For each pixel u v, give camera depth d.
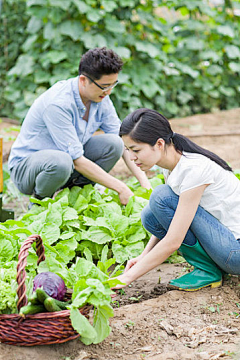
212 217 2.53
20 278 2.04
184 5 8.12
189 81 8.60
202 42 8.27
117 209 3.24
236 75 8.91
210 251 2.54
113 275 2.43
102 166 3.83
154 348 2.20
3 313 2.14
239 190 2.56
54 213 3.04
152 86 7.64
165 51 8.09
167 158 2.46
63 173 3.40
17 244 2.77
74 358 2.12
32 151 3.54
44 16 7.21
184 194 2.38
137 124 2.37
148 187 3.58
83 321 2.03
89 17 7.06
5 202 4.60
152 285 2.87
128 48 7.84
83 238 3.09
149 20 7.79
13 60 8.41
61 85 3.41
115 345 2.22
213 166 2.46
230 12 9.01
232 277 2.79
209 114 8.24
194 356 2.11
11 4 8.18
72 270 2.41
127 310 2.47
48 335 2.07
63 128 3.33
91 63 3.10
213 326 2.34
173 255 3.26
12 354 2.07
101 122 3.73
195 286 2.64
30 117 3.53
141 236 3.10
